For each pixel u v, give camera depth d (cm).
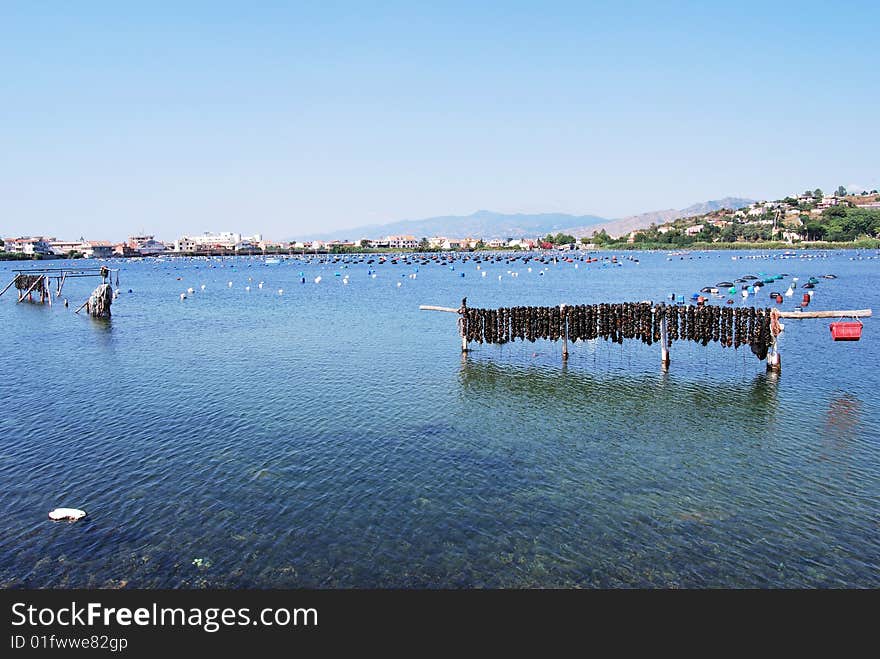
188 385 3859
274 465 2514
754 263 19725
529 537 1941
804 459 2548
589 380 3947
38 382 3959
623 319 4284
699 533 1956
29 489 2283
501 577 1750
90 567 1792
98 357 4819
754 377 3947
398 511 2111
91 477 2392
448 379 3997
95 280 15650
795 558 1819
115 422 3086
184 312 8069
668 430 2945
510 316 4556
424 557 1838
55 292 11338
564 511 2106
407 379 4003
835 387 3666
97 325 6756
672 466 2491
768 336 4003
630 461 2550
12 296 10312
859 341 5125
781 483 2312
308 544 1906
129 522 2036
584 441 2798
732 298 8688
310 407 3353
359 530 1986
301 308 8488
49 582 1730
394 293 11094
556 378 4003
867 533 1945
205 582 1733
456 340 5478
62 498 2209
